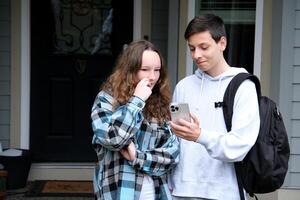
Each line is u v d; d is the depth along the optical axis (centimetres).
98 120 213
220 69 223
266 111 220
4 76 537
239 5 472
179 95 234
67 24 550
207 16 220
